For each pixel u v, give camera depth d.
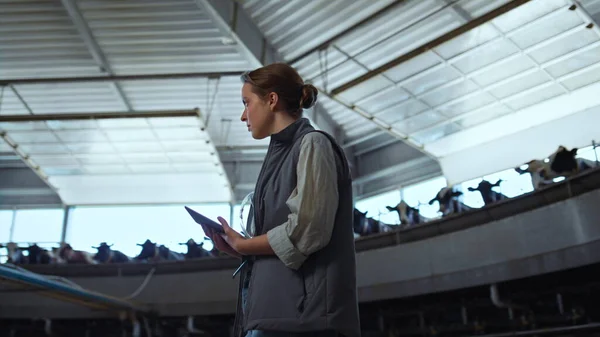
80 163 18.48
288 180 1.75
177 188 19.50
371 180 19.33
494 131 15.62
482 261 11.35
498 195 12.20
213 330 15.34
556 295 11.64
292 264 1.62
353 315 1.63
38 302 15.37
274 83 1.94
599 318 11.07
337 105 17.41
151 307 14.95
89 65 15.14
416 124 15.70
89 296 12.88
